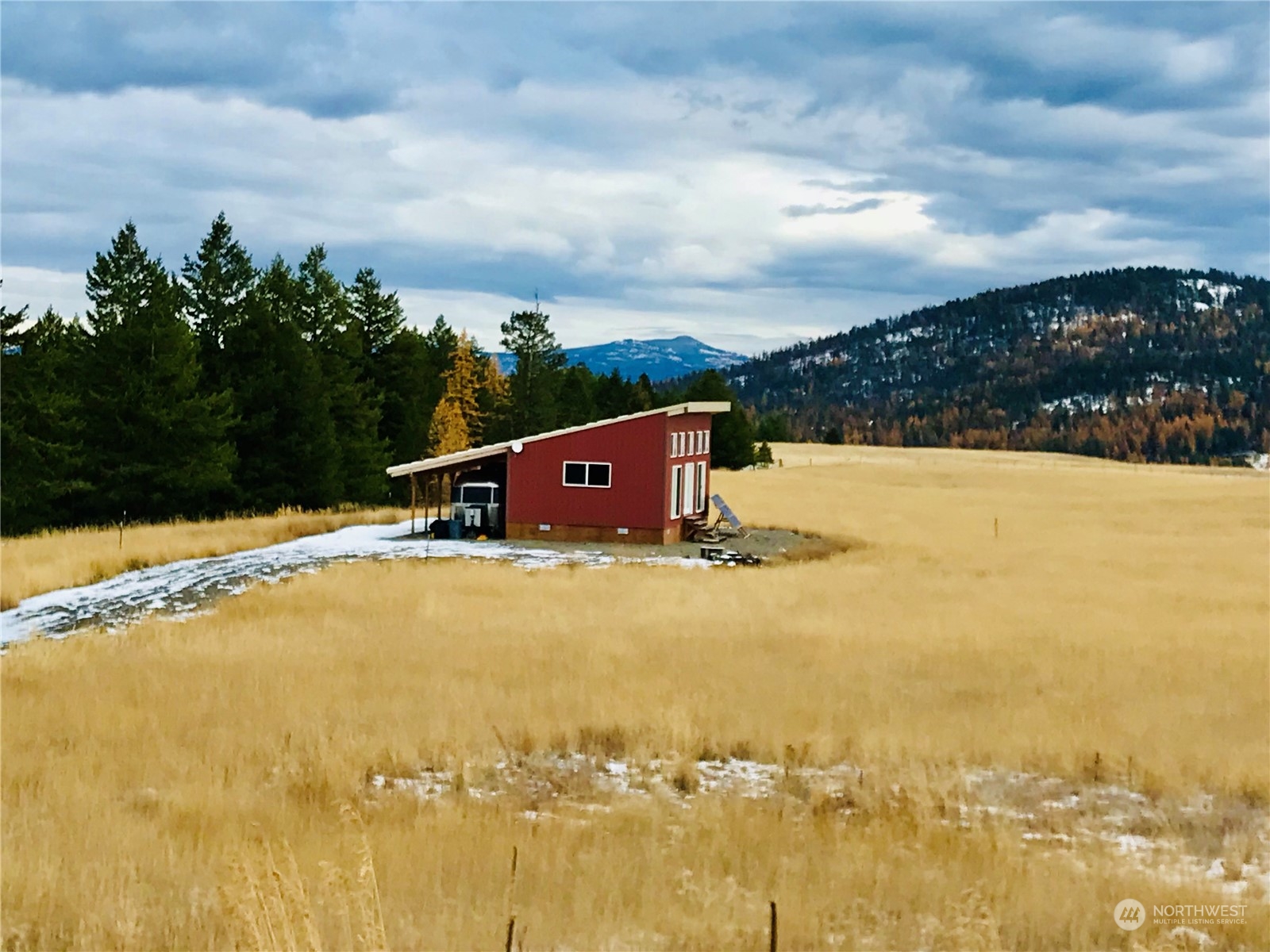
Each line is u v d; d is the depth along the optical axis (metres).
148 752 13.98
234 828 10.88
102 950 8.04
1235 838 11.39
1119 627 23.97
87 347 56.94
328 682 18.06
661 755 14.42
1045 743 14.56
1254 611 26.62
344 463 66.94
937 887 9.55
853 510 57.84
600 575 31.88
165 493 54.44
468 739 14.81
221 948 7.95
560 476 40.81
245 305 62.91
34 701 16.94
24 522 51.44
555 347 96.44
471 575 30.92
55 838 10.42
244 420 58.66
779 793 13.08
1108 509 62.94
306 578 30.61
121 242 62.69
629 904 9.14
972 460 148.00
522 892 9.31
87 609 28.03
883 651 21.11
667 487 40.25
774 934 7.46
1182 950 8.48
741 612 25.52
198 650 20.86
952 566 35.25
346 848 10.02
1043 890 9.48
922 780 12.89
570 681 18.19
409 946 7.98
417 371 79.31
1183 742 14.70
